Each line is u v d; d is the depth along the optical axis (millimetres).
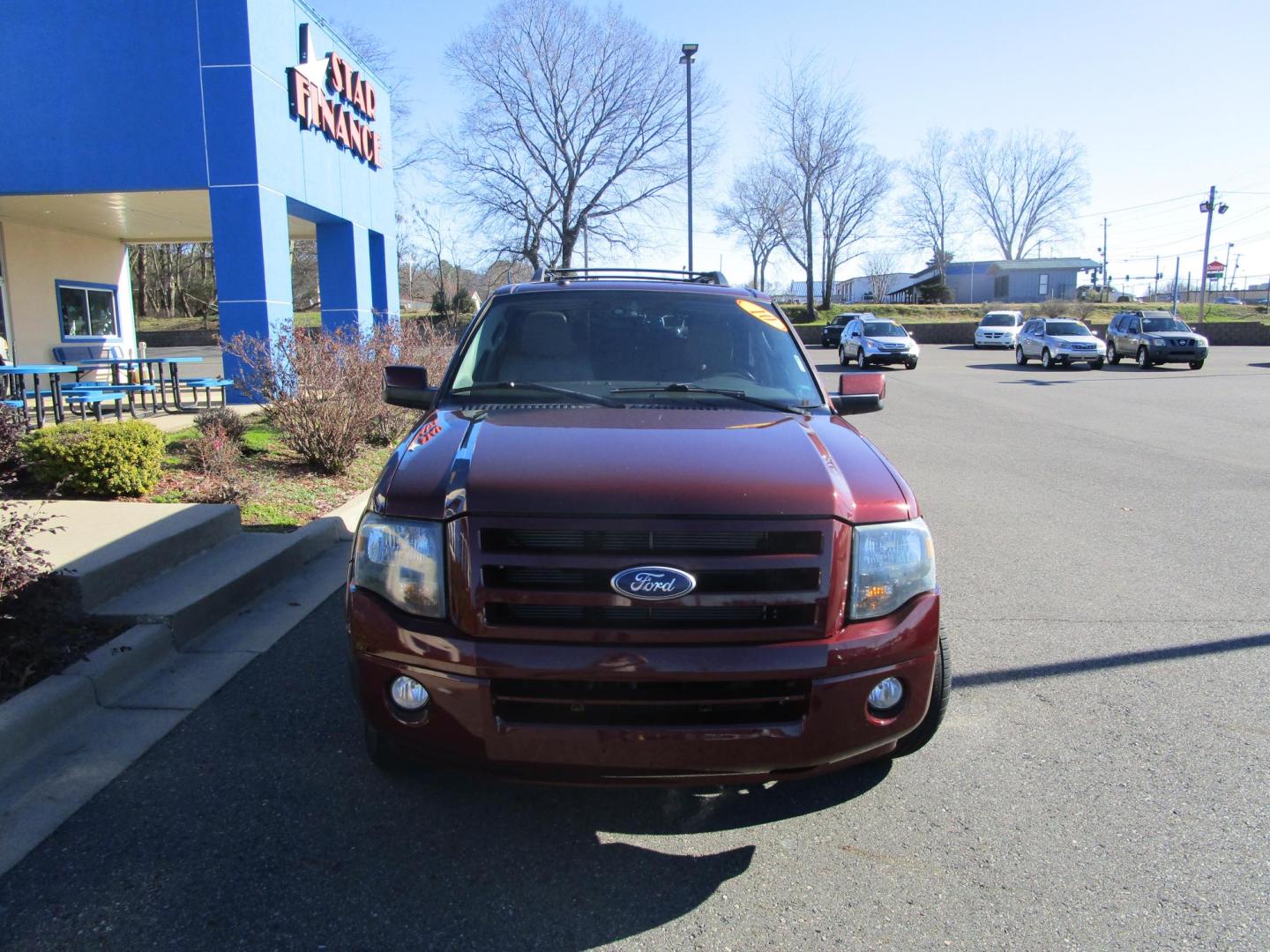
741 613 2693
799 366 4297
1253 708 4055
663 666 2613
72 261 16969
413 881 2785
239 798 3244
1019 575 6160
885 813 3205
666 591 2619
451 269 57188
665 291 4578
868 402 4250
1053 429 13867
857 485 2967
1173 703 4105
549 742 2660
